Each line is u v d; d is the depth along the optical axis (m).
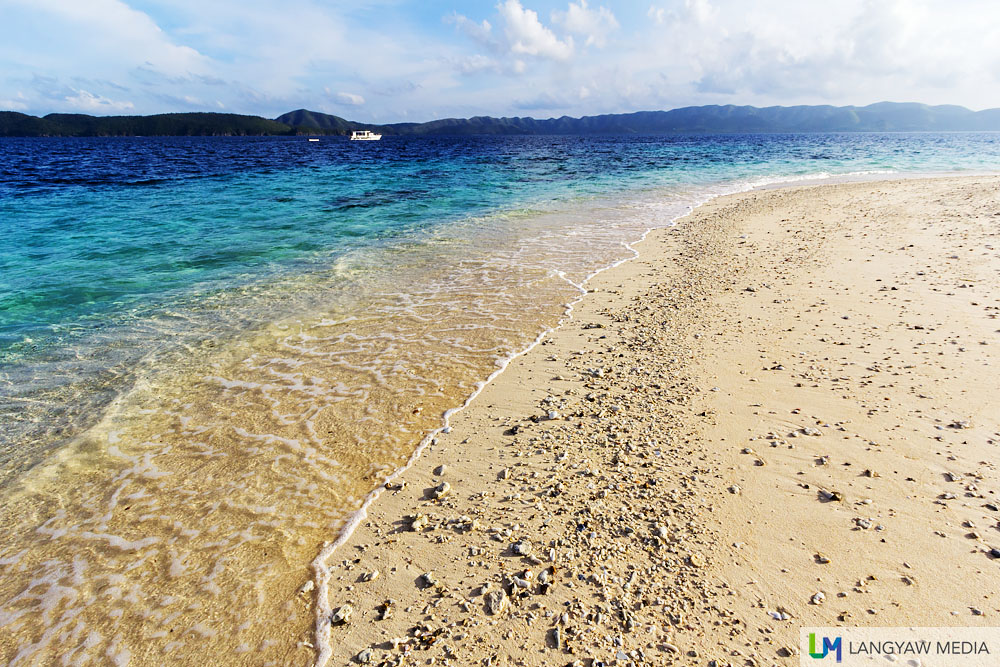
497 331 8.26
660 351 7.27
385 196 23.62
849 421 5.30
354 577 3.76
